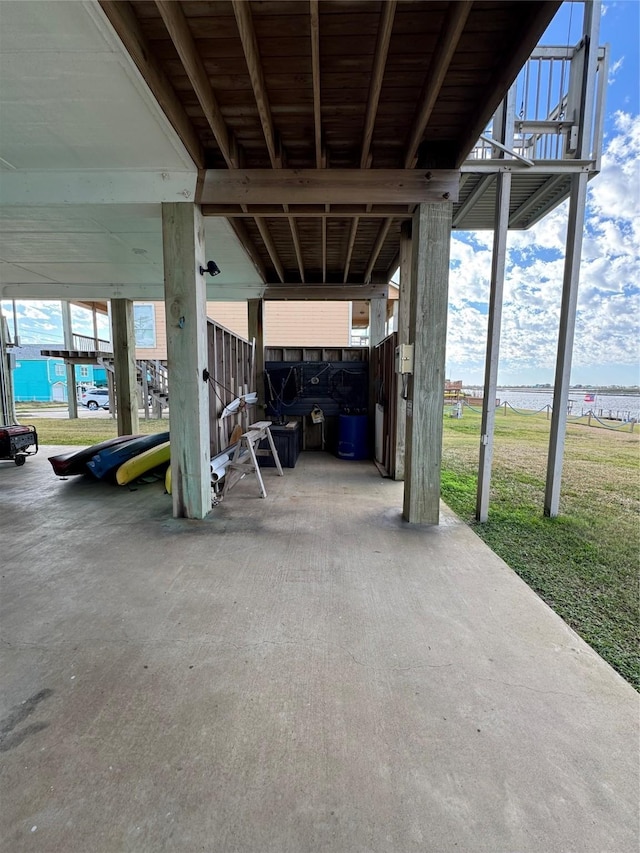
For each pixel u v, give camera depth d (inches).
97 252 197.0
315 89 91.7
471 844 41.8
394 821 44.0
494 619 83.0
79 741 53.7
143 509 151.7
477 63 92.2
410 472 136.8
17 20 70.2
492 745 53.6
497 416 526.6
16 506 155.9
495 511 154.5
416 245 128.6
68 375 474.9
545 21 76.0
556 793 47.2
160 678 65.4
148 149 112.7
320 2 75.9
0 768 49.7
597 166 134.1
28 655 70.6
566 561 112.9
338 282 265.0
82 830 42.9
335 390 273.6
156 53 87.7
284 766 50.4
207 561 107.7
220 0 75.5
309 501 161.0
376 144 123.6
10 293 270.8
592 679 66.4
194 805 45.6
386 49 79.8
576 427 421.4
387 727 56.3
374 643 74.6
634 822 44.1
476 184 150.3
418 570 103.9
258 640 75.1
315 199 124.4
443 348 130.9
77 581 97.0
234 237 170.1
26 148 111.8
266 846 41.4
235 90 100.1
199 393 134.7
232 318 444.1
